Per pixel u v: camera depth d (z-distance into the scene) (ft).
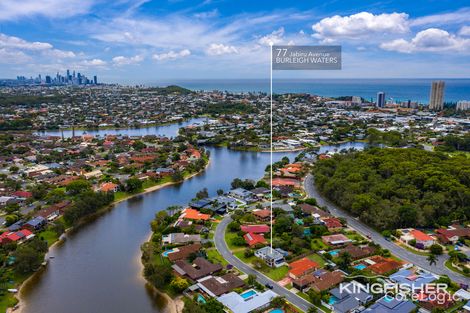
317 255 454.40
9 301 369.91
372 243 475.72
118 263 451.94
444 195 572.92
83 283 408.46
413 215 520.83
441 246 463.01
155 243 477.77
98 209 628.69
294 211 575.79
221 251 467.52
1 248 461.78
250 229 516.32
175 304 369.09
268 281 399.03
